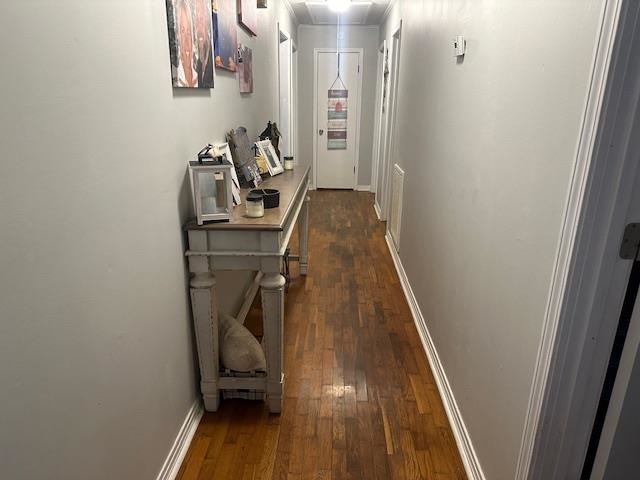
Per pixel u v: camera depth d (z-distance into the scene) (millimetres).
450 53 1984
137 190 1231
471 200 1642
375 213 5301
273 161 2846
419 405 1945
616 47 815
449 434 1780
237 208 1835
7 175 740
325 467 1609
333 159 6480
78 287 957
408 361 2279
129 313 1200
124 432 1193
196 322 1697
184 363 1659
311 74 6070
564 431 1092
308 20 5586
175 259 1534
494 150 1414
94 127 1004
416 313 2656
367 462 1635
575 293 974
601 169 887
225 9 2117
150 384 1354
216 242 1613
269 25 3646
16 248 766
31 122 795
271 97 3826
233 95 2387
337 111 6242
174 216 1518
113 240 1104
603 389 1094
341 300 2967
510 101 1293
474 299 1595
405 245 3184
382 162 4977
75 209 938
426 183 2475
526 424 1152
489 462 1424
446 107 2043
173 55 1455
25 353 797
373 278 3344
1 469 750
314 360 2273
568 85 973
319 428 1795
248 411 1878
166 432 1501
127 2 1148
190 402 1744
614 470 1091
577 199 923
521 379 1194
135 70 1201
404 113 3348
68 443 938
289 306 2873
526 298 1167
